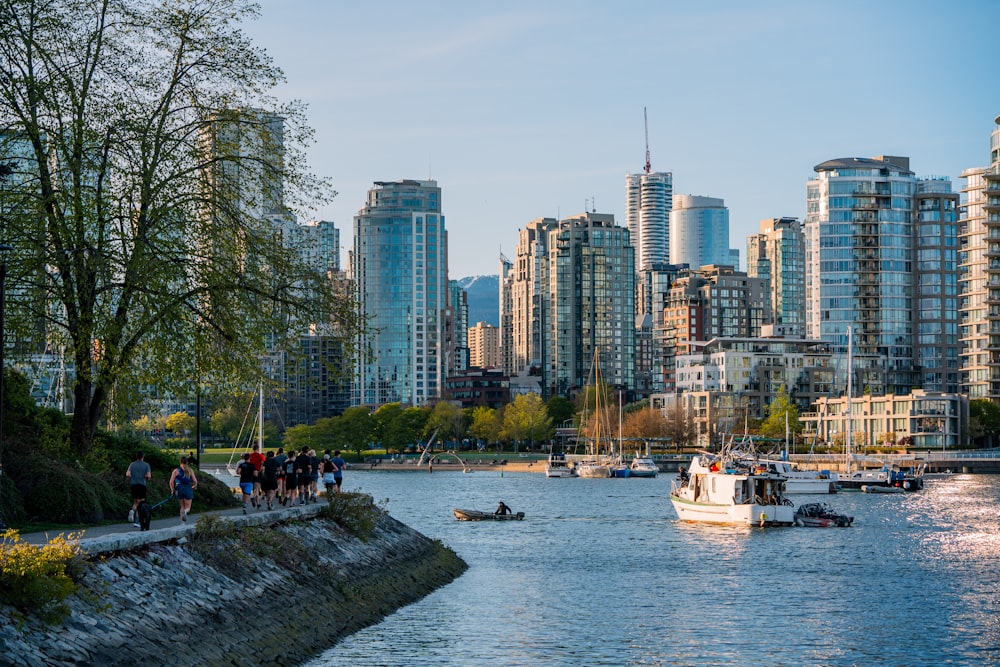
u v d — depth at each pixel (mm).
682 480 131125
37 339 50188
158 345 50375
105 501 49656
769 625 50531
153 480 56438
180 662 32531
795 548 84875
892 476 167750
